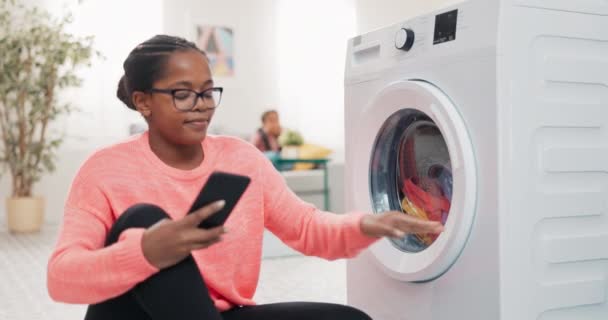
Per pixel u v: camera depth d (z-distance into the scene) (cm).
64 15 507
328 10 512
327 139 522
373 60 173
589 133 140
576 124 137
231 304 113
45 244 388
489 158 130
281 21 586
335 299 241
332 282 270
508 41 129
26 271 304
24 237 417
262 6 590
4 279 286
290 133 500
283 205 118
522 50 130
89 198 101
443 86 143
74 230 97
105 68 520
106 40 520
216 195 81
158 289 86
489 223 130
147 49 102
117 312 95
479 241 133
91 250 96
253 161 117
